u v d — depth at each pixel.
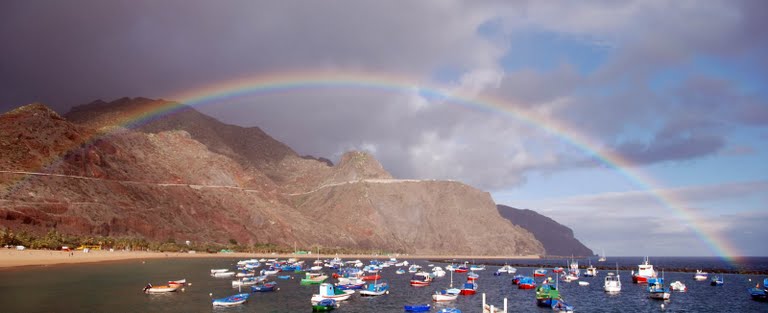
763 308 105.38
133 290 108.38
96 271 147.12
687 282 173.25
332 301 92.94
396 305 99.38
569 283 163.50
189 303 94.00
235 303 94.00
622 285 152.88
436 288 137.00
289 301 100.12
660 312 99.56
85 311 82.31
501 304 104.06
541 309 98.44
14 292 99.75
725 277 198.75
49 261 167.12
